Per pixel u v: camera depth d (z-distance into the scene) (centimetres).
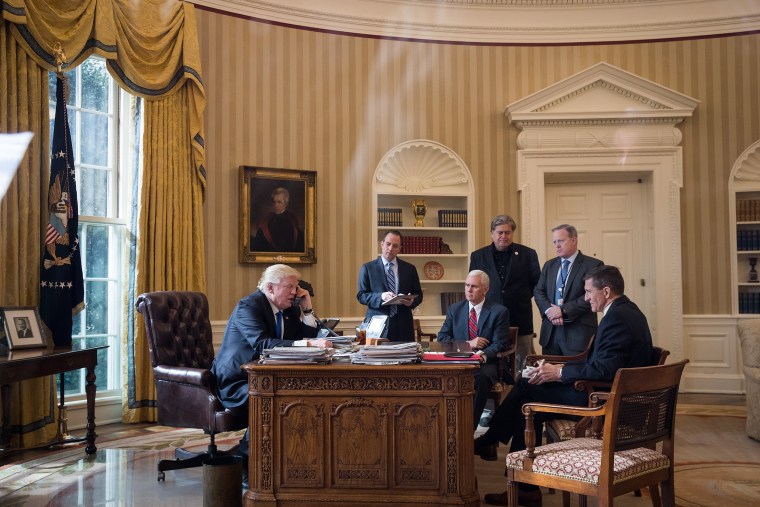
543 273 539
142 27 607
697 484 419
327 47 746
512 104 764
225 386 399
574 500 392
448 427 334
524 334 588
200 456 424
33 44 520
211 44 685
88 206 607
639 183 793
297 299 450
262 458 341
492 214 780
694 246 769
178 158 639
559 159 772
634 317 367
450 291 793
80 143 602
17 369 407
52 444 511
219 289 684
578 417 389
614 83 761
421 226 773
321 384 340
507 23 786
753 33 766
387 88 765
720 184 767
